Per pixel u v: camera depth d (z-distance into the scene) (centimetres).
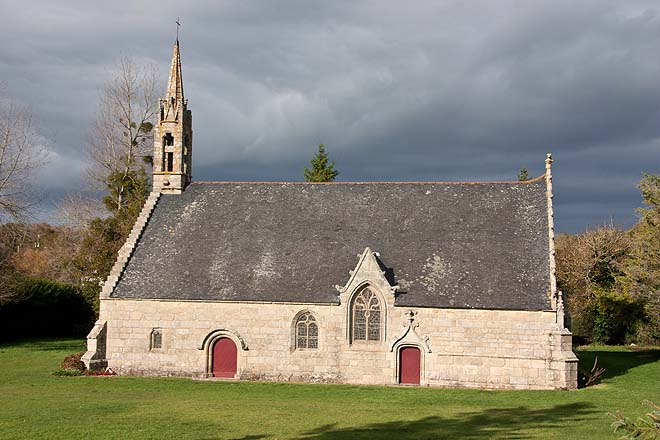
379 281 4300
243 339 4431
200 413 3184
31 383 4141
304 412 3266
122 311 4569
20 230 6306
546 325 4128
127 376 4478
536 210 4697
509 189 4900
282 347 4403
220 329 4466
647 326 6988
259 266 4653
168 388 4031
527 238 4544
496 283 4297
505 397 3806
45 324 7238
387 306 4284
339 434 2723
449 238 4641
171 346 4509
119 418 3009
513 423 3019
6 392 3800
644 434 1323
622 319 7275
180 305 4516
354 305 4369
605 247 7519
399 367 4288
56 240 9225
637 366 5372
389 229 4775
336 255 4647
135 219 6681
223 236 4909
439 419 3111
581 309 7494
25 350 5925
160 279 4644
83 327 7356
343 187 5153
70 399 3559
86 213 8162
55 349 6016
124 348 4553
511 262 4412
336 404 3547
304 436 2683
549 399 3734
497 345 4172
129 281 4647
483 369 4178
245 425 2898
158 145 5303
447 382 4206
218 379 4412
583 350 6831
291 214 5009
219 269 4672
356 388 4116
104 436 2622
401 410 3369
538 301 4156
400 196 5012
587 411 3353
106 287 4619
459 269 4425
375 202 4997
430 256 4541
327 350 4350
